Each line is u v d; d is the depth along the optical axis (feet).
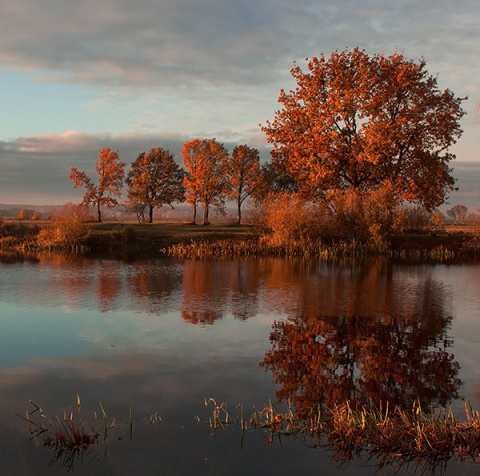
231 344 38.63
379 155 120.06
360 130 126.31
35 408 26.13
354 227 129.70
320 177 127.44
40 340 38.93
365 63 127.85
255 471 20.39
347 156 130.41
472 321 48.37
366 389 29.73
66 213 129.90
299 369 33.06
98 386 29.27
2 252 119.03
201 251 119.75
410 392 29.35
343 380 31.22
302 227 128.98
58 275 77.77
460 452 21.52
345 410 25.32
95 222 202.08
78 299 56.70
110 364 33.24
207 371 32.24
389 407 27.04
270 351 37.04
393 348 38.65
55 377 30.66
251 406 26.86
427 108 130.72
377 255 121.90
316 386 30.01
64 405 26.53
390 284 73.00
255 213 139.23
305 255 117.29
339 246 125.18
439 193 133.08
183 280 73.67
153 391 28.63
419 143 130.11
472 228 126.82
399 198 133.28
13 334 40.63
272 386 29.89
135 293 61.36
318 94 130.82
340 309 53.21
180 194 226.79
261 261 104.88
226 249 122.83
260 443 22.72
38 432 23.45
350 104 124.06
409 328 45.19
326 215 131.75
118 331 41.96
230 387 29.53
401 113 129.80
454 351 38.06
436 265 103.30
